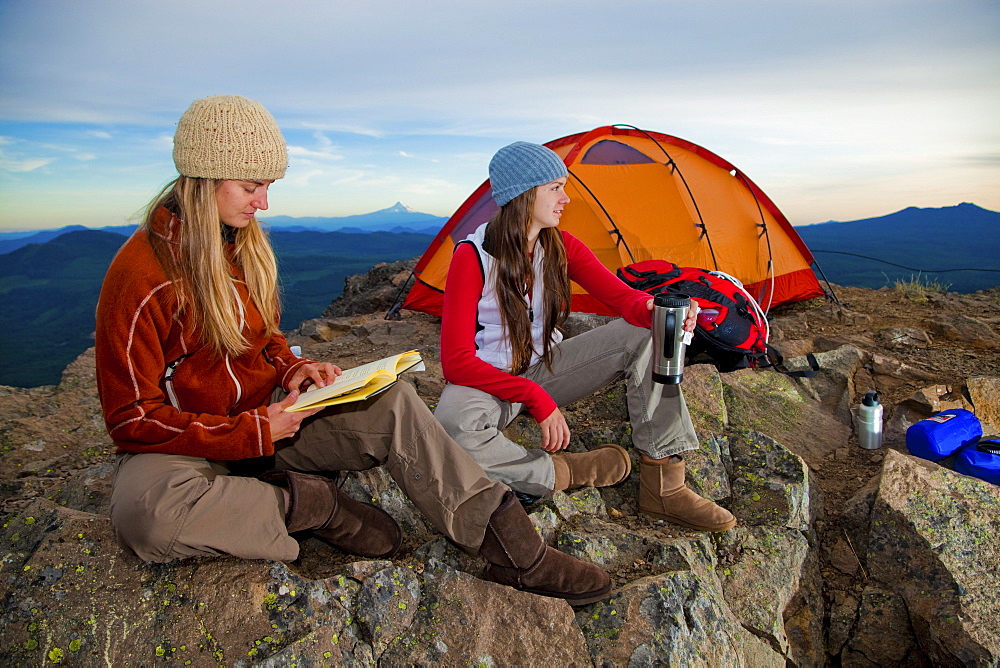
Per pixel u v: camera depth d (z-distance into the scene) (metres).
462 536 1.93
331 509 1.96
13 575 1.87
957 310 5.42
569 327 4.61
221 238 1.80
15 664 1.66
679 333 2.18
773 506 2.74
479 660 1.80
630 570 2.26
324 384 2.04
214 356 1.85
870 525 2.79
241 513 1.76
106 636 1.71
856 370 4.09
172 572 1.86
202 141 1.66
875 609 2.61
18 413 3.64
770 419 3.54
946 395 3.77
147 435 1.71
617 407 3.22
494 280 2.31
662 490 2.50
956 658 2.37
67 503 2.51
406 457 1.95
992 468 3.04
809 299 5.87
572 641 1.88
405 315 6.08
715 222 5.37
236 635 1.73
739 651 2.18
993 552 2.58
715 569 2.45
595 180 5.28
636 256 5.15
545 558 1.95
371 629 1.86
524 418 3.05
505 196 2.25
